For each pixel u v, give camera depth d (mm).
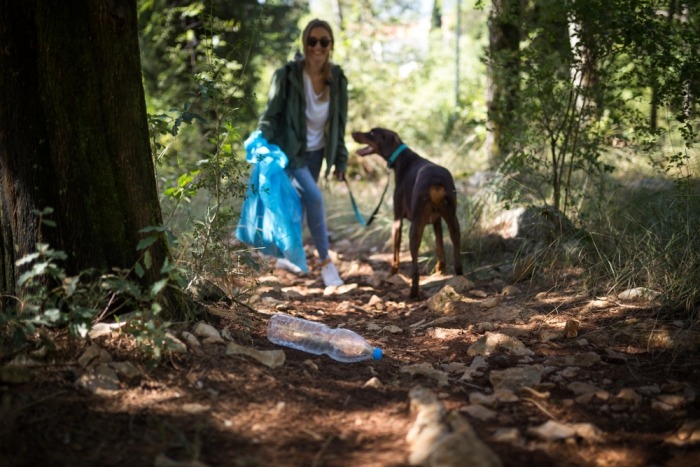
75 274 3262
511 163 5719
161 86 9930
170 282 3496
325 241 5961
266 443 2514
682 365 3371
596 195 5844
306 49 5672
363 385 3160
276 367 3215
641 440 2648
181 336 3250
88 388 2768
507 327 4086
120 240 3336
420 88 11805
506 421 2768
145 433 2527
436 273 5840
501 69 5828
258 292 5129
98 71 3258
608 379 3244
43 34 3127
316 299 5434
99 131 3279
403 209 5801
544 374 3297
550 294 4656
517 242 5766
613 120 5543
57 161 3205
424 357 3732
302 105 5711
